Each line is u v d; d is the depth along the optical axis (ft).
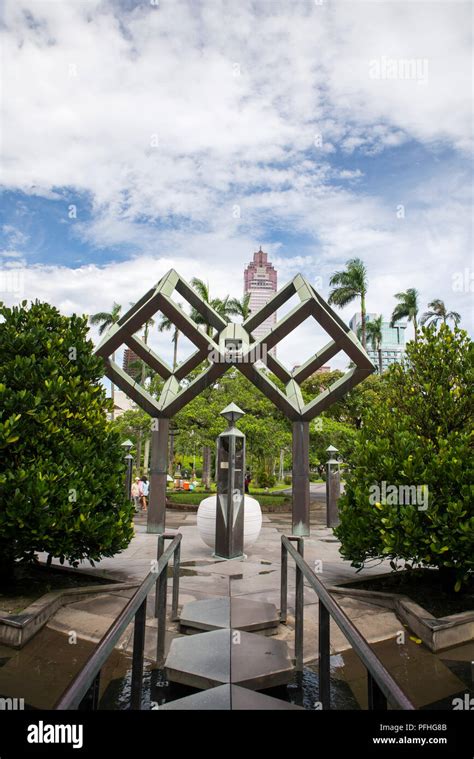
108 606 18.44
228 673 11.84
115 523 20.33
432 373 21.66
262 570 25.04
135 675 10.01
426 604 18.34
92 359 23.08
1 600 18.06
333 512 46.70
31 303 22.99
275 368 41.63
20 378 19.84
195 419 71.61
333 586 21.12
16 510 17.29
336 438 70.59
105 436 22.67
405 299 111.34
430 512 17.98
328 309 40.75
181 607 18.43
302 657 13.50
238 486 29.48
